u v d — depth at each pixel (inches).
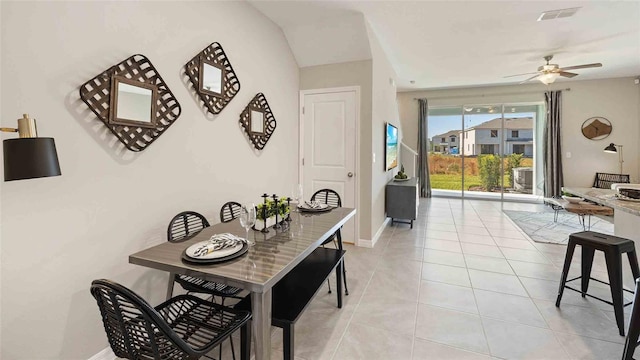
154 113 76.7
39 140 47.8
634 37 151.0
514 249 144.8
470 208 242.4
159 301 80.7
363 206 150.9
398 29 140.5
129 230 72.8
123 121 69.2
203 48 93.0
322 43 140.4
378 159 163.2
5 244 51.9
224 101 101.1
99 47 65.3
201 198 94.0
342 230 156.6
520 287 105.3
